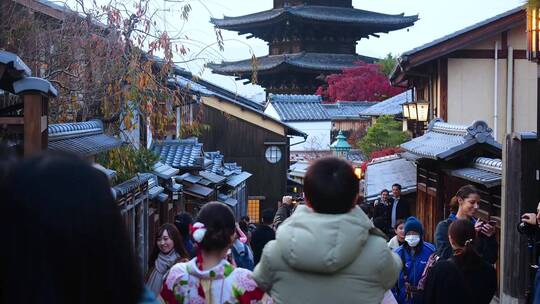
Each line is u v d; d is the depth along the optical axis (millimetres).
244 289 4008
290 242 3318
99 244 1605
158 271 6477
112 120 11906
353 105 47438
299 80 57531
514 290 10320
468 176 12258
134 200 10812
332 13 55062
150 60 11562
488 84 19422
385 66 50688
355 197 3426
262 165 32312
